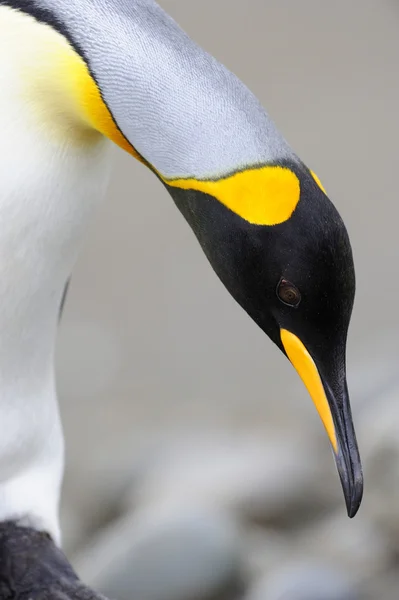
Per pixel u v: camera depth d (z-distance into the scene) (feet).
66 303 39.09
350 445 22.82
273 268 22.70
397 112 50.60
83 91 22.68
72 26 22.67
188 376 35.09
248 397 33.42
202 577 24.56
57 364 35.47
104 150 22.85
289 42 56.03
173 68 22.65
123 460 29.40
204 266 41.14
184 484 25.99
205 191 22.68
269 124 22.67
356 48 55.98
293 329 22.77
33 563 23.26
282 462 25.86
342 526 24.85
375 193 44.73
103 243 42.50
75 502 28.27
